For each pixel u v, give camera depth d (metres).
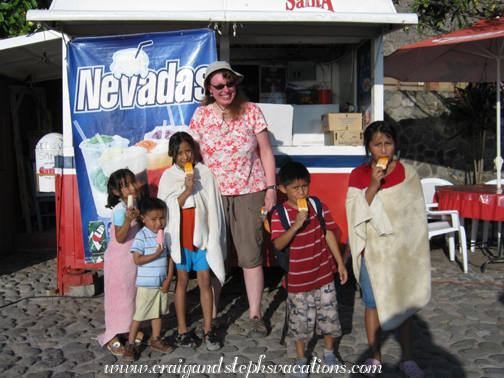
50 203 7.12
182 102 4.05
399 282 2.68
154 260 3.06
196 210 3.17
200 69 4.01
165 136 4.10
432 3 6.98
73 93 4.11
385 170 2.70
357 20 3.88
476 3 7.12
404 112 7.39
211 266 3.16
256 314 3.46
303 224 2.77
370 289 2.75
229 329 3.58
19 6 5.76
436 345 3.21
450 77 6.47
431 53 5.76
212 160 3.40
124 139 4.13
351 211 2.80
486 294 4.31
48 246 6.41
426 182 6.33
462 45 5.61
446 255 5.88
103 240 4.24
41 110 6.68
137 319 3.02
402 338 2.77
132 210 2.96
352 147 4.44
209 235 3.21
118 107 4.11
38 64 5.79
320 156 4.43
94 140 4.14
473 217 5.02
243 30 4.43
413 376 2.66
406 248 2.68
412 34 7.56
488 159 7.50
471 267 5.29
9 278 5.11
